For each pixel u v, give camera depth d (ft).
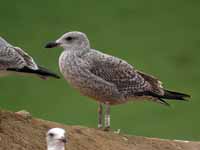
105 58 51.60
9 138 44.42
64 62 51.11
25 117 47.34
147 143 49.73
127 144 48.73
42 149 44.62
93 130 49.03
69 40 51.37
